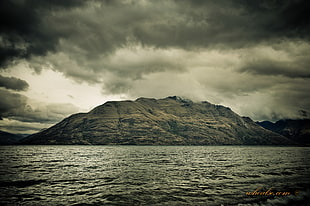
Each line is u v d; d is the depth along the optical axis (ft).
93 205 95.76
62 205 95.91
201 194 111.96
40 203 98.73
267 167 228.63
